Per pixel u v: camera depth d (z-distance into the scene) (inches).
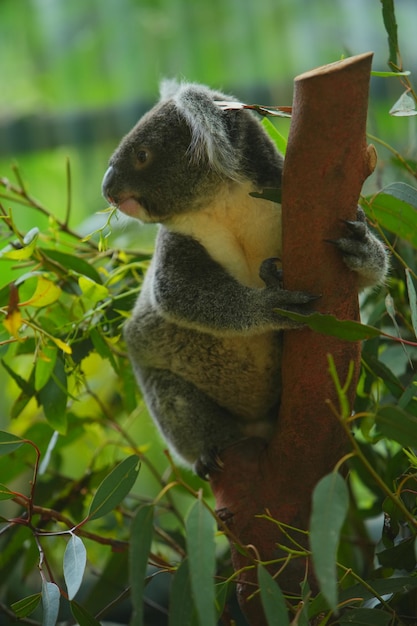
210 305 155.1
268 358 168.6
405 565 135.6
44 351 161.2
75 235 197.3
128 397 198.5
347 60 116.9
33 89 326.0
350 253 124.8
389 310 137.0
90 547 211.8
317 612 118.3
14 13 335.6
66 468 245.4
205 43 322.3
